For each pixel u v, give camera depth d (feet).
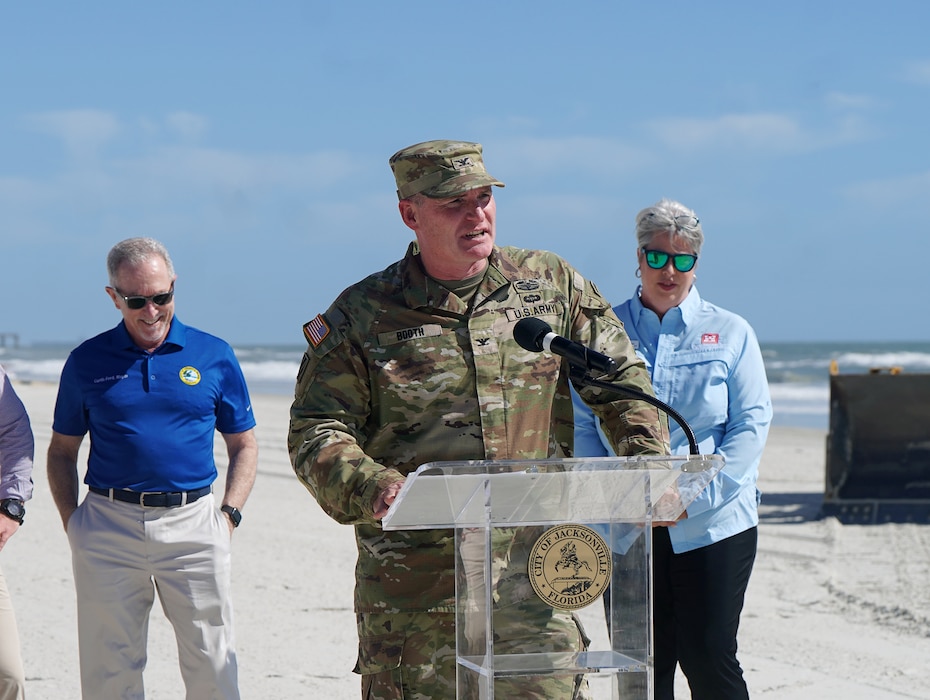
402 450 11.93
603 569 9.93
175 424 16.22
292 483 48.75
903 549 34.68
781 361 231.30
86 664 16.10
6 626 15.74
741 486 15.33
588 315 12.52
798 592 29.43
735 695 15.24
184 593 16.12
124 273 16.05
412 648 11.66
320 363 11.94
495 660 9.80
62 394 16.49
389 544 11.73
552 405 12.30
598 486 9.70
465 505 9.75
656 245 15.96
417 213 11.89
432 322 11.98
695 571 15.05
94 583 15.99
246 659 23.03
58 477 16.53
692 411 15.83
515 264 12.50
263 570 31.68
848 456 40.32
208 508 16.42
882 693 21.04
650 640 9.97
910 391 40.04
